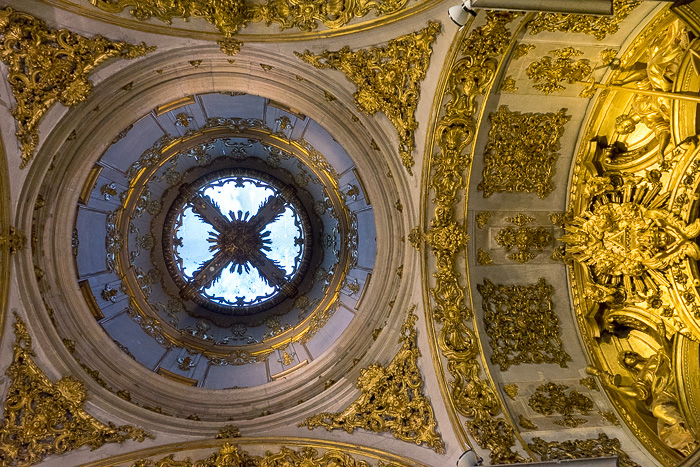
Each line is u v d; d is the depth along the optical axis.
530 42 8.66
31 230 9.51
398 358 9.91
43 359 9.39
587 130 10.05
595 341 10.49
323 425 9.73
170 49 9.34
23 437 9.03
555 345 10.45
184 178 13.34
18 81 8.95
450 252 10.06
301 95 10.02
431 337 9.77
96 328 10.32
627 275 9.96
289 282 13.46
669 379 9.18
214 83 9.98
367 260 11.94
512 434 9.10
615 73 9.28
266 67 9.72
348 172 12.02
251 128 12.45
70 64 9.05
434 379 9.61
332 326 12.05
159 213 13.20
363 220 12.13
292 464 9.48
